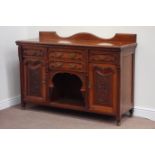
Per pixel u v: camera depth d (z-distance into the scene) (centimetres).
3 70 403
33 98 392
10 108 407
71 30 397
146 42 357
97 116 379
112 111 346
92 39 382
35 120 366
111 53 334
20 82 396
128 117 373
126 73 349
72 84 407
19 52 386
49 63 371
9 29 405
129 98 363
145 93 367
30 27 423
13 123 356
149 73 361
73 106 369
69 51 355
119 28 370
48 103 382
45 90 381
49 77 375
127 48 342
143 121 361
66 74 406
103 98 349
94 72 348
